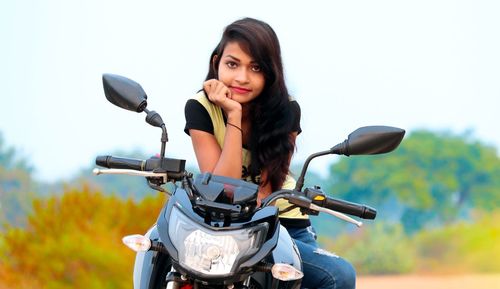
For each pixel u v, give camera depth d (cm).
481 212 5881
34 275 1847
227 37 788
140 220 1966
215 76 811
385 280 4156
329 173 12238
